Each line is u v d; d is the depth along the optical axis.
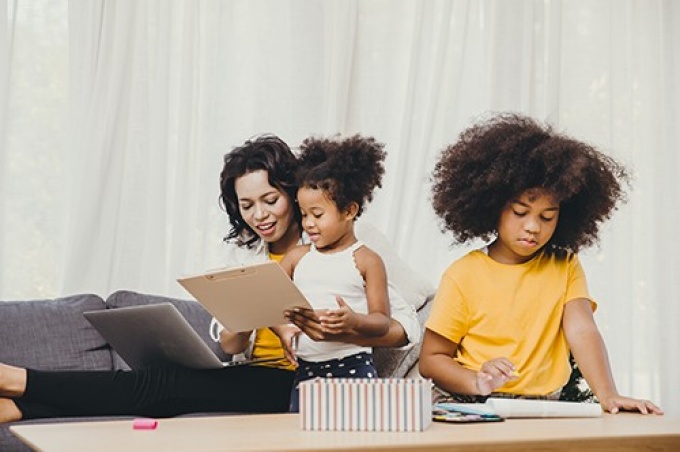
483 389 2.14
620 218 4.46
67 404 2.59
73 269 3.62
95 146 3.67
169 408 2.72
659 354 4.48
